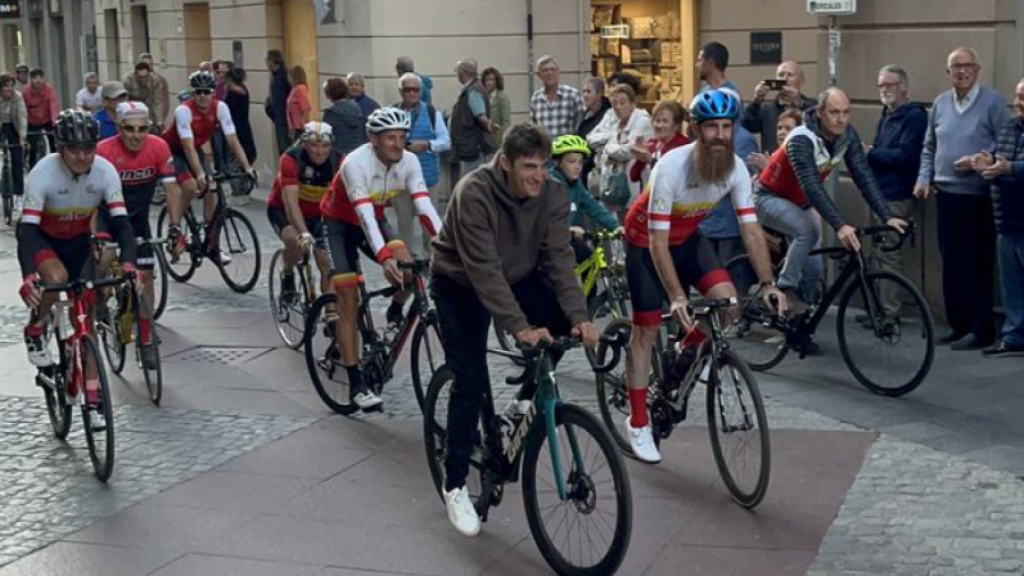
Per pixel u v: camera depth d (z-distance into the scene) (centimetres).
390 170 733
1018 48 889
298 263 935
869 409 743
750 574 532
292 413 790
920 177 888
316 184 898
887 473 638
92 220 820
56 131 724
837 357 858
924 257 928
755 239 608
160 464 703
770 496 615
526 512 553
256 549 581
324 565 561
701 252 634
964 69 850
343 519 613
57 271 719
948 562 531
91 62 2916
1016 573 518
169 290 1191
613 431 698
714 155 594
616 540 503
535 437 543
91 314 712
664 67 1641
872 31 985
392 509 624
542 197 532
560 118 1277
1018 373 802
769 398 771
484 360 560
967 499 599
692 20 1609
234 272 1179
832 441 688
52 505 646
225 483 669
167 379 880
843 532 568
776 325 805
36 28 3547
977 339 862
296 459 703
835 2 938
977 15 905
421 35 1616
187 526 612
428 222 738
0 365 940
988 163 814
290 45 1962
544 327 549
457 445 569
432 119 1314
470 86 1406
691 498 616
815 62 1570
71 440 755
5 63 3778
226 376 884
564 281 530
